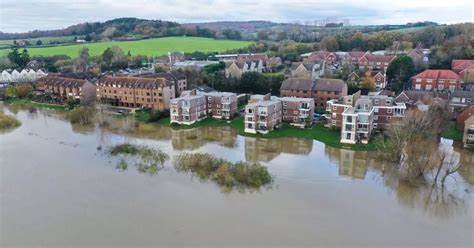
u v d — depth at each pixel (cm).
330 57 19625
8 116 12375
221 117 12456
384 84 14912
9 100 16088
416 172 7600
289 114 11544
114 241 5469
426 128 8625
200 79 16450
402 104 10506
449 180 7538
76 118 12375
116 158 8838
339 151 9319
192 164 8044
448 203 6644
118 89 14400
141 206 6494
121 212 6291
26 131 11406
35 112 14100
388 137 9712
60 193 7006
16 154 9206
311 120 11388
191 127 11612
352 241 5466
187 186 7256
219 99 12344
